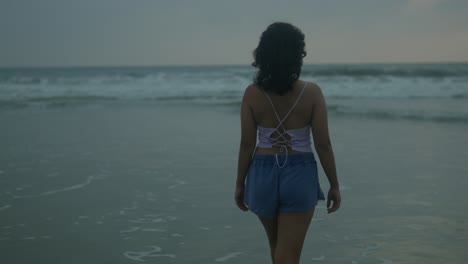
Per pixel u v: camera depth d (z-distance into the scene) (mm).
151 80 28641
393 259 3422
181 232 4066
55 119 13391
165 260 3445
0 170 6656
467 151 8008
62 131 10852
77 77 29016
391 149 8250
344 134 10141
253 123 2434
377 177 6125
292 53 2279
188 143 9039
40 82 27828
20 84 27328
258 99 2396
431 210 4637
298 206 2359
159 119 13289
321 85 25344
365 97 20984
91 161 7305
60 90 25000
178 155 7785
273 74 2291
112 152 8094
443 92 21641
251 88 2436
